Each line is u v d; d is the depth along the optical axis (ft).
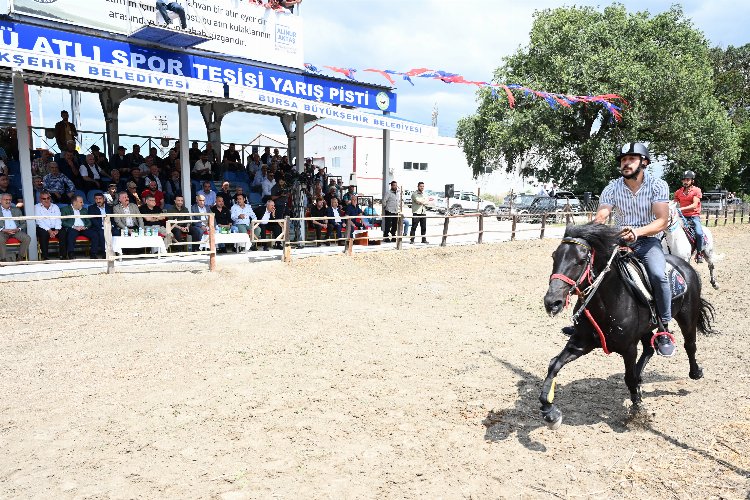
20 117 34.68
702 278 39.88
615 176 97.96
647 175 14.75
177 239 40.93
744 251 56.08
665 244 27.17
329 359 21.50
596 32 92.27
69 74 30.40
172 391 18.12
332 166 147.64
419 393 17.99
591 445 14.29
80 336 24.64
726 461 13.21
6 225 34.37
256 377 19.47
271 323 27.20
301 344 23.53
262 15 44.04
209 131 58.70
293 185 48.83
